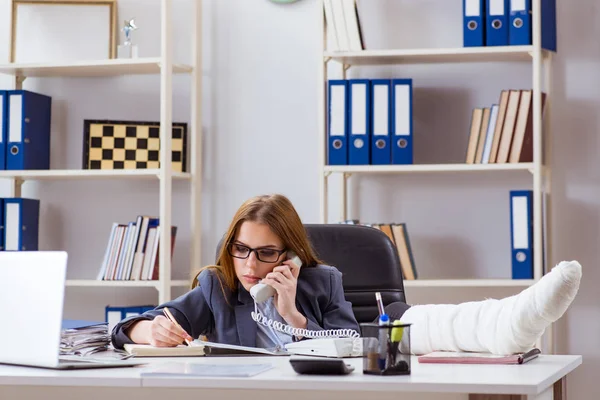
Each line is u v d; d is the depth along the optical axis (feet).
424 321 6.99
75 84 15.07
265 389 5.30
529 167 12.67
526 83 13.84
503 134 12.94
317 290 8.20
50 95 15.10
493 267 13.89
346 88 13.19
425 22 14.07
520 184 13.83
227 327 8.04
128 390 5.49
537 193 12.60
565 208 13.62
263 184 14.55
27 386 5.61
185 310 8.12
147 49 14.84
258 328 8.05
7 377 5.47
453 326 6.79
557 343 13.58
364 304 9.45
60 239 15.03
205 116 14.69
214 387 5.20
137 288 14.78
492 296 13.83
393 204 14.15
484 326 6.57
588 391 13.51
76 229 15.01
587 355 13.51
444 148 14.03
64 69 14.25
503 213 13.88
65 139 15.08
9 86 15.14
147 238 13.78
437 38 14.05
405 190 14.12
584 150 13.58
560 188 13.64
